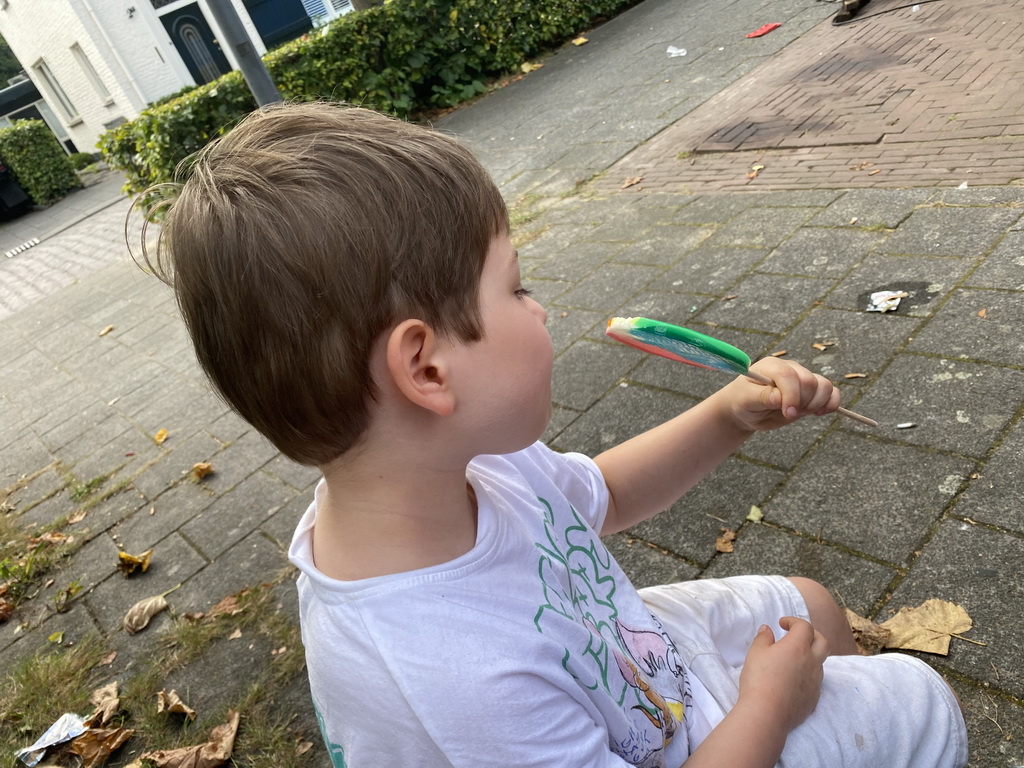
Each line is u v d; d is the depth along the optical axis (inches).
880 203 147.6
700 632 49.6
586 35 383.2
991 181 141.3
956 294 115.2
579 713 35.9
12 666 114.3
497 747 32.9
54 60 708.7
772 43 265.3
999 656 68.1
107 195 560.4
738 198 173.0
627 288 155.1
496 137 284.8
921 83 193.5
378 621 34.0
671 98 252.7
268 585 113.4
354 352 32.2
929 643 70.8
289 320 31.5
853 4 258.1
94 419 193.2
